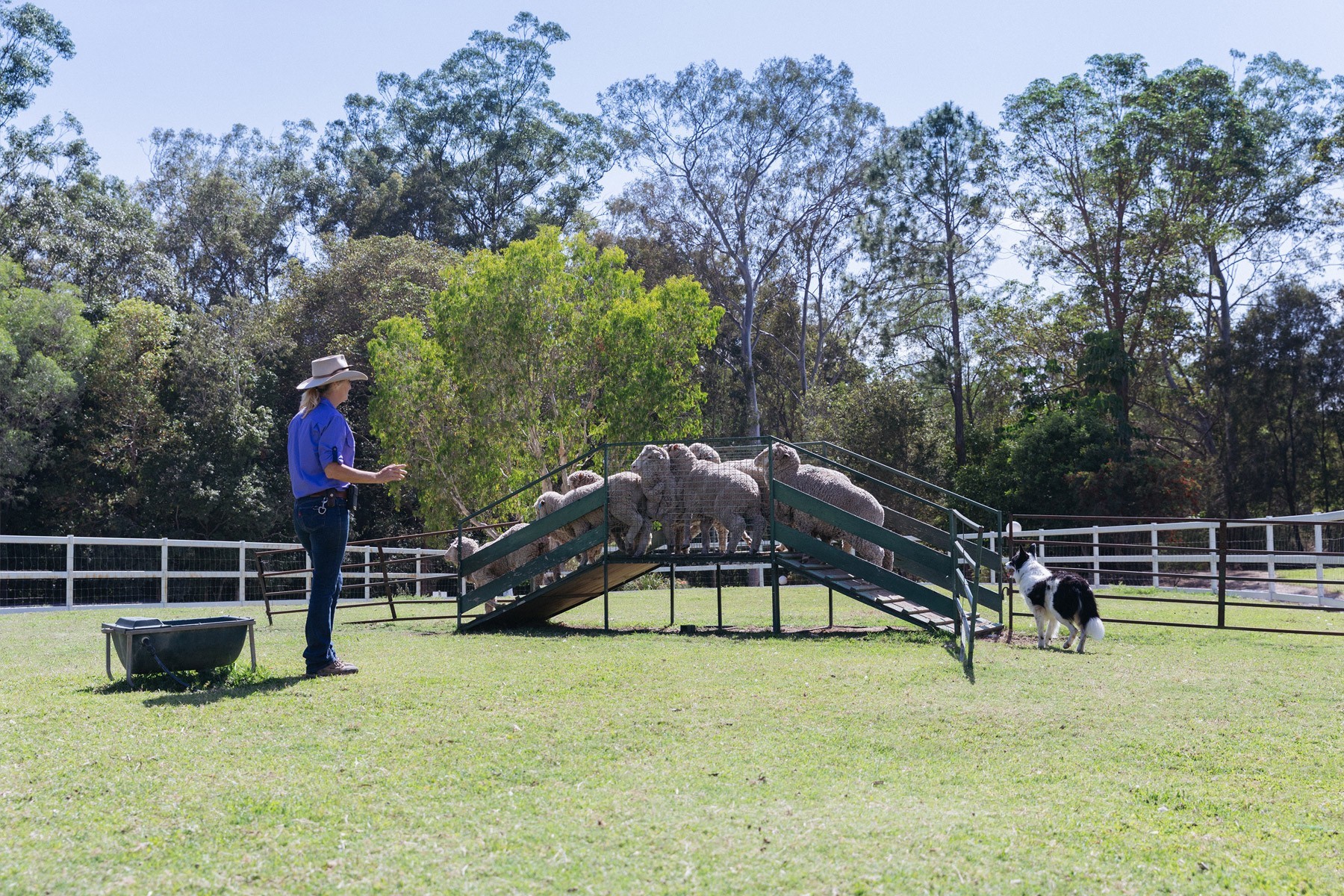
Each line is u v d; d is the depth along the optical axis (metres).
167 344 35.62
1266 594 16.77
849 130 43.16
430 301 31.62
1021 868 4.00
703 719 6.50
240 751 5.60
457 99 50.50
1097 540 28.70
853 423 40.72
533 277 27.81
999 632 11.53
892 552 12.57
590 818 4.55
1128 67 39.03
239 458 34.69
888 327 44.00
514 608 11.91
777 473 12.44
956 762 5.59
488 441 28.14
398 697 7.07
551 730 6.17
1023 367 40.22
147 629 7.23
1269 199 41.44
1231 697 7.36
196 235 50.06
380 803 4.75
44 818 4.49
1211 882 3.91
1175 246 38.03
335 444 7.77
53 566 31.22
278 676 7.88
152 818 4.52
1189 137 38.50
